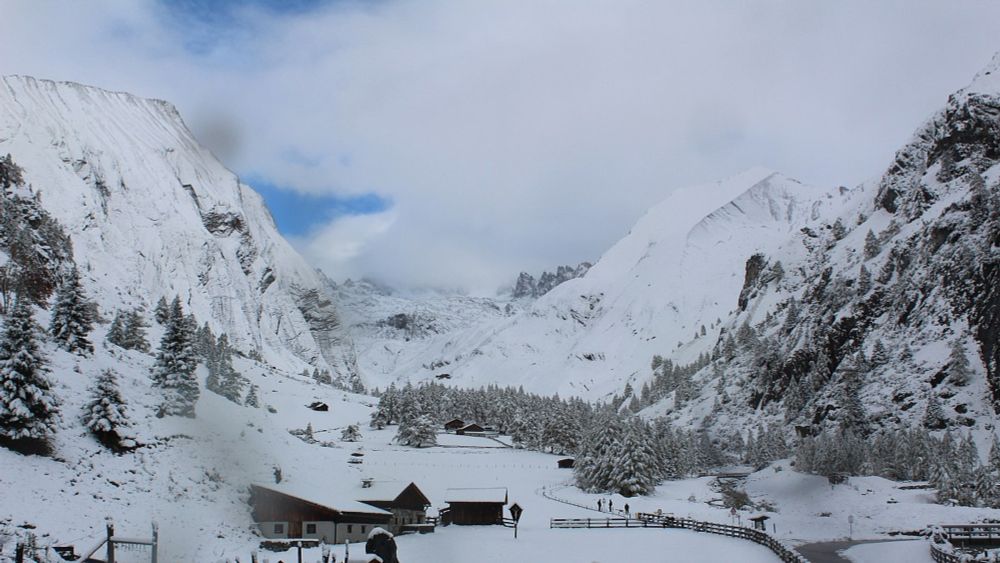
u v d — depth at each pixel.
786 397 197.12
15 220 133.75
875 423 154.25
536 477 153.25
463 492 96.94
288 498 78.56
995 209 174.88
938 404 144.88
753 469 155.75
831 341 194.62
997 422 136.25
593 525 94.38
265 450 99.19
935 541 73.31
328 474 98.75
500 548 74.50
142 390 100.31
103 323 151.62
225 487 80.62
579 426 198.75
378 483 94.94
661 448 157.75
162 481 76.81
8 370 71.50
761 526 96.94
